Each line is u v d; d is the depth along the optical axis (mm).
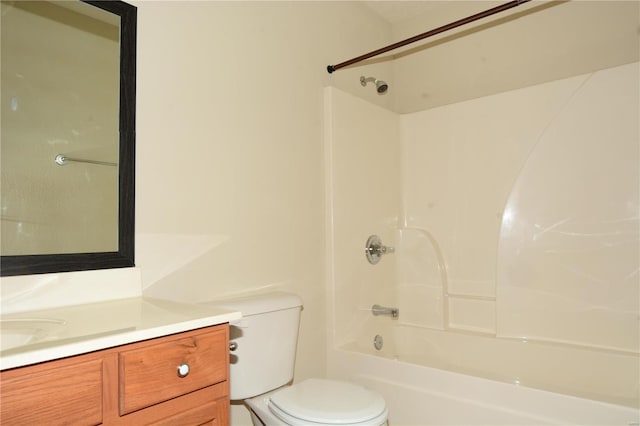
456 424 1572
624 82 1949
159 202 1397
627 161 1928
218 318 993
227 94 1646
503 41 2467
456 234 2488
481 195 2412
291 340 1623
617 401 1311
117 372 807
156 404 864
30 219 1143
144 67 1379
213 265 1554
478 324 2365
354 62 2111
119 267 1278
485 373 2096
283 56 1919
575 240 2035
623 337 1903
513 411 1457
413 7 2645
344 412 1267
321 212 2078
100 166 1271
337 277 2082
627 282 1910
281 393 1434
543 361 1982
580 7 2236
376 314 2318
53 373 724
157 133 1403
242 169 1690
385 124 2557
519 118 2301
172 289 1420
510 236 2197
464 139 2486
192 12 1536
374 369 1851
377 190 2438
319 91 2121
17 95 1150
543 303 2094
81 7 1268
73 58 1246
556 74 2291
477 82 2545
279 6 1918
